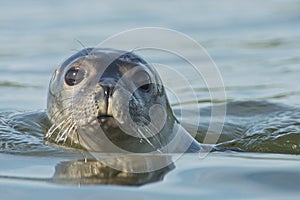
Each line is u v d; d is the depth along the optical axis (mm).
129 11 59250
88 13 58625
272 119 27656
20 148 21578
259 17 55375
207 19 55188
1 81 35344
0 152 21188
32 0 66188
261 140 24094
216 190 16469
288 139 24094
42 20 55594
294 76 36281
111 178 17828
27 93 32344
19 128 24125
